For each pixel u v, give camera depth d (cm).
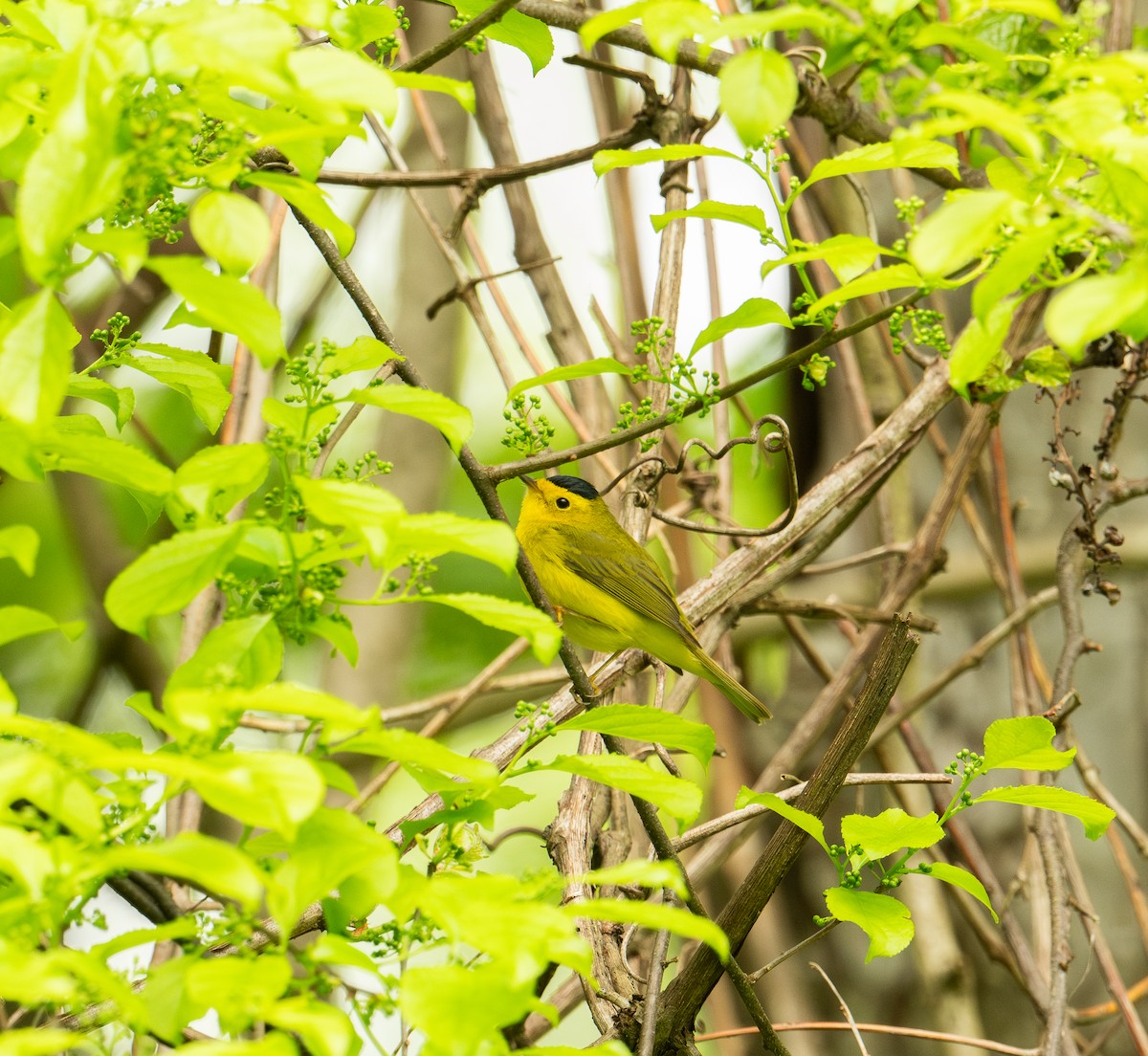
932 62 1036
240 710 400
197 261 365
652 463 958
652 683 1065
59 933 384
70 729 349
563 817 788
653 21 460
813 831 577
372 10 614
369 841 381
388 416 1489
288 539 428
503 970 357
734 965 614
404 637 1403
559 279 1102
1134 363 900
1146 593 1250
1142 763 1236
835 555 1336
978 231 402
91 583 1262
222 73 382
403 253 1521
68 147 337
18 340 360
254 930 430
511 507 1608
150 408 1470
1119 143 420
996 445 1059
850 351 1091
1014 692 1018
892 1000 1182
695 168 1003
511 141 1130
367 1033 373
